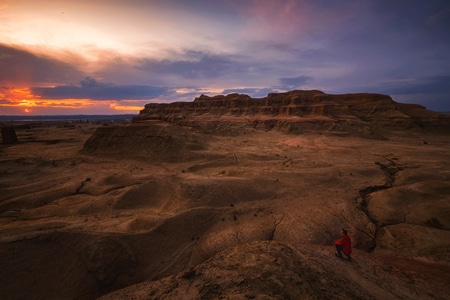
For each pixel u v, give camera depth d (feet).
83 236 59.21
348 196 93.91
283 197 93.20
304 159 160.56
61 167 140.87
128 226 68.23
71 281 50.62
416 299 35.45
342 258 46.62
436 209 80.59
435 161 151.84
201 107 509.76
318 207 82.84
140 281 53.62
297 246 50.47
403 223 75.15
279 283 33.63
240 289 32.22
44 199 93.76
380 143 240.53
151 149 163.43
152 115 519.60
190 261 60.08
